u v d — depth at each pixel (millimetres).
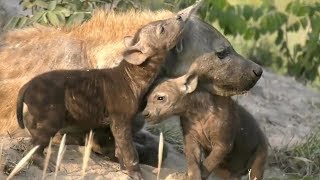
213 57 11469
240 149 11734
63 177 10930
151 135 12977
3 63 12742
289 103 18000
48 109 10953
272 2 17281
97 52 12500
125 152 11156
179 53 11414
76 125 11320
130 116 11164
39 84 10992
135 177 11172
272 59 20328
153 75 11133
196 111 11234
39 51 12664
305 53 19516
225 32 16688
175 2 16531
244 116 11773
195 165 11250
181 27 11031
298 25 18156
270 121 16625
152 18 12656
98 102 11180
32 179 10820
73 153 11711
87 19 13625
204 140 11336
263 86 18781
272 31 17312
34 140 11016
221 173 12016
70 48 12562
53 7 13703
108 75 11250
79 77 11172
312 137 15164
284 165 14000
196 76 11102
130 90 11133
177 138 14039
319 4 17719
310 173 13828
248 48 20359
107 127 11578
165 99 11047
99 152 12008
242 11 16609
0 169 10727
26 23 13828
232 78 11508
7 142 11633
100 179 11062
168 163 13000
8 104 12492
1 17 16047
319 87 19672
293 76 19969
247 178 12766
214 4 16484
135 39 11172
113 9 14055
